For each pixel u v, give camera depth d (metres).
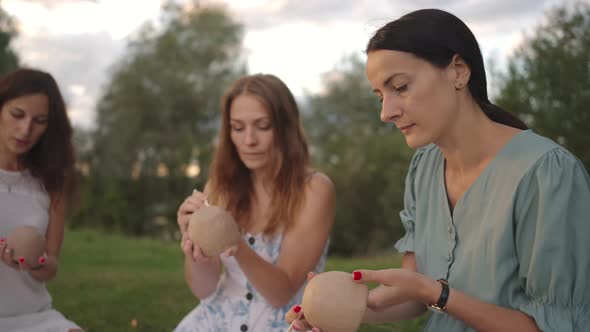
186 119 26.28
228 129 2.79
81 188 3.24
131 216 23.11
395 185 18.66
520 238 1.61
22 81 2.73
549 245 1.52
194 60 26.47
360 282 1.68
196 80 25.80
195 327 2.57
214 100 26.00
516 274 1.65
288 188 2.62
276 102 2.60
